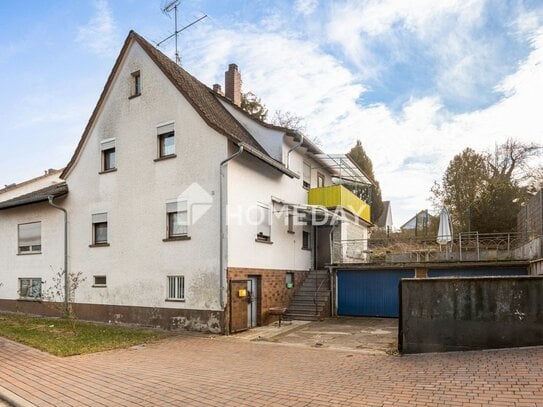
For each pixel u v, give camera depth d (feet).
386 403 19.29
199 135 49.11
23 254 67.46
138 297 52.06
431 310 31.37
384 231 136.87
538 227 47.62
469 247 74.13
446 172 132.05
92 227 58.59
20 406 21.17
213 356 32.94
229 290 45.62
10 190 106.93
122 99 56.85
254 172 53.42
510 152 136.67
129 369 28.19
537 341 29.45
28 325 51.03
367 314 63.98
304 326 52.16
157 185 52.13
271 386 23.12
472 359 27.25
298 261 65.51
